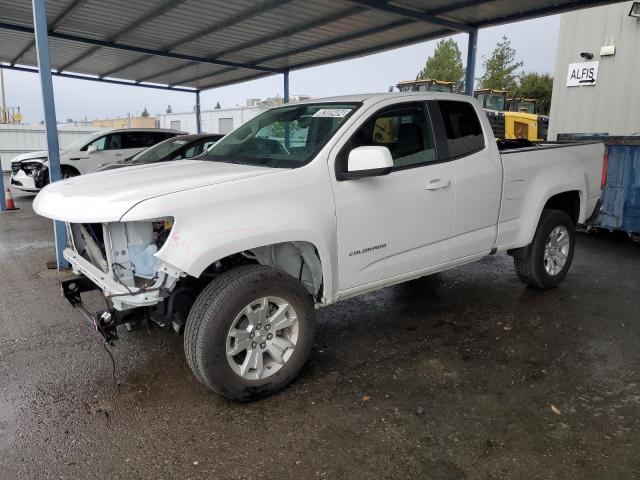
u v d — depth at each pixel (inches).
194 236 113.3
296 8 327.6
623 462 103.8
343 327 175.8
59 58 470.0
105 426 118.1
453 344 161.0
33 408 125.5
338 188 136.9
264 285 123.6
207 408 125.5
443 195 160.4
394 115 154.3
